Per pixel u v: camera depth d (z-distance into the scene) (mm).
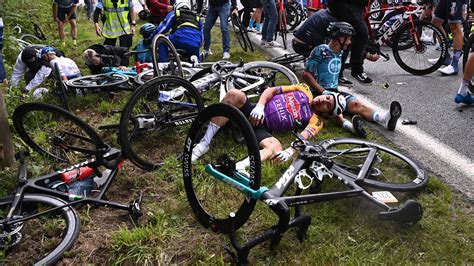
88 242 2914
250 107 4148
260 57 7762
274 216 3143
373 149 3643
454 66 6469
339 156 3953
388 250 2830
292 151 3873
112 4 7379
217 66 5590
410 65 7160
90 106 5379
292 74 5453
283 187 2902
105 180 3484
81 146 4336
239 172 3023
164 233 2947
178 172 3738
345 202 3275
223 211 3217
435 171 3750
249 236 2980
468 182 3578
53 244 2867
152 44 5305
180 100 4621
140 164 3752
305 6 11109
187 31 6527
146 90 3795
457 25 6324
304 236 2879
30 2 10844
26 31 9156
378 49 6715
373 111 4770
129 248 2846
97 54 6156
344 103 4379
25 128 4352
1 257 2707
